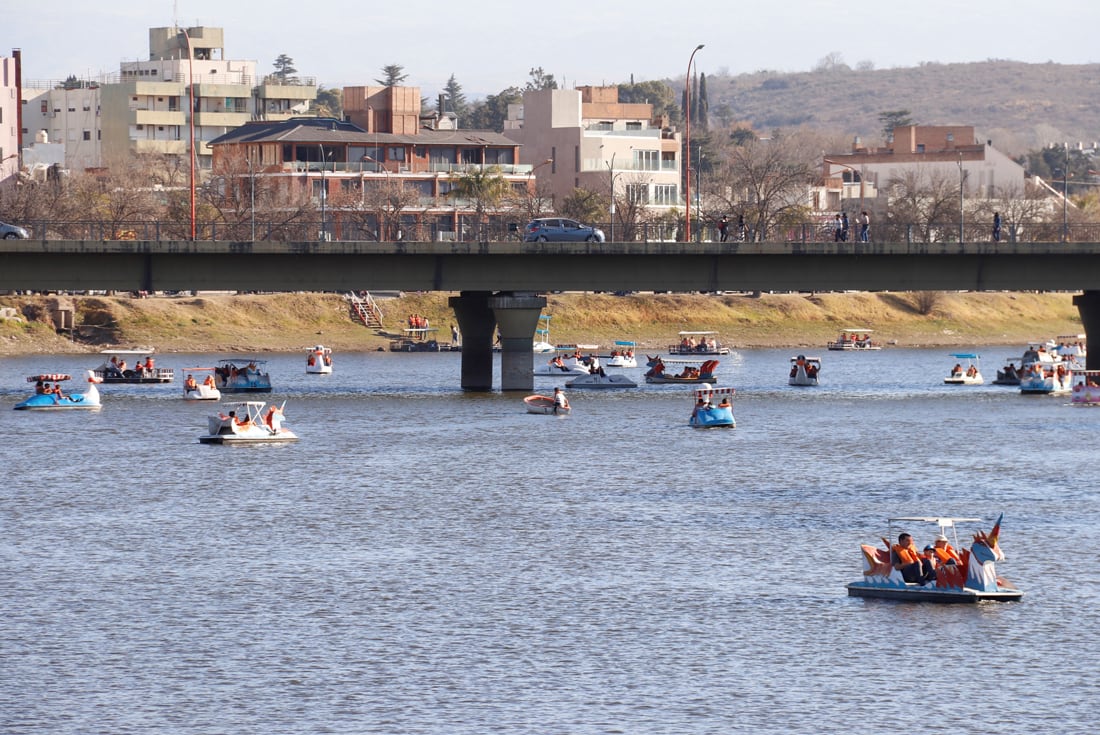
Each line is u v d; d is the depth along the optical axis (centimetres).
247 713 13138
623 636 15362
